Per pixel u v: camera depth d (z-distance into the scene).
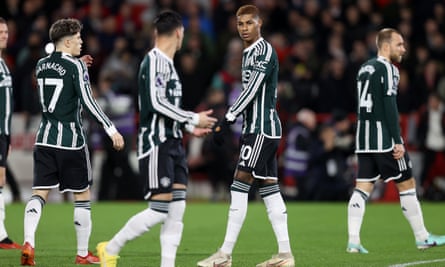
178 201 25.22
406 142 60.50
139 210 51.47
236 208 28.50
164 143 24.61
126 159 57.97
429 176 59.94
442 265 28.88
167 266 25.14
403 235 39.47
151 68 24.38
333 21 70.75
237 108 27.89
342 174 57.72
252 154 28.17
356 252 33.00
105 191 58.78
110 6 75.00
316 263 29.69
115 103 57.41
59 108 28.86
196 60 65.88
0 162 33.16
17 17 70.31
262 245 35.75
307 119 58.56
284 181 59.16
